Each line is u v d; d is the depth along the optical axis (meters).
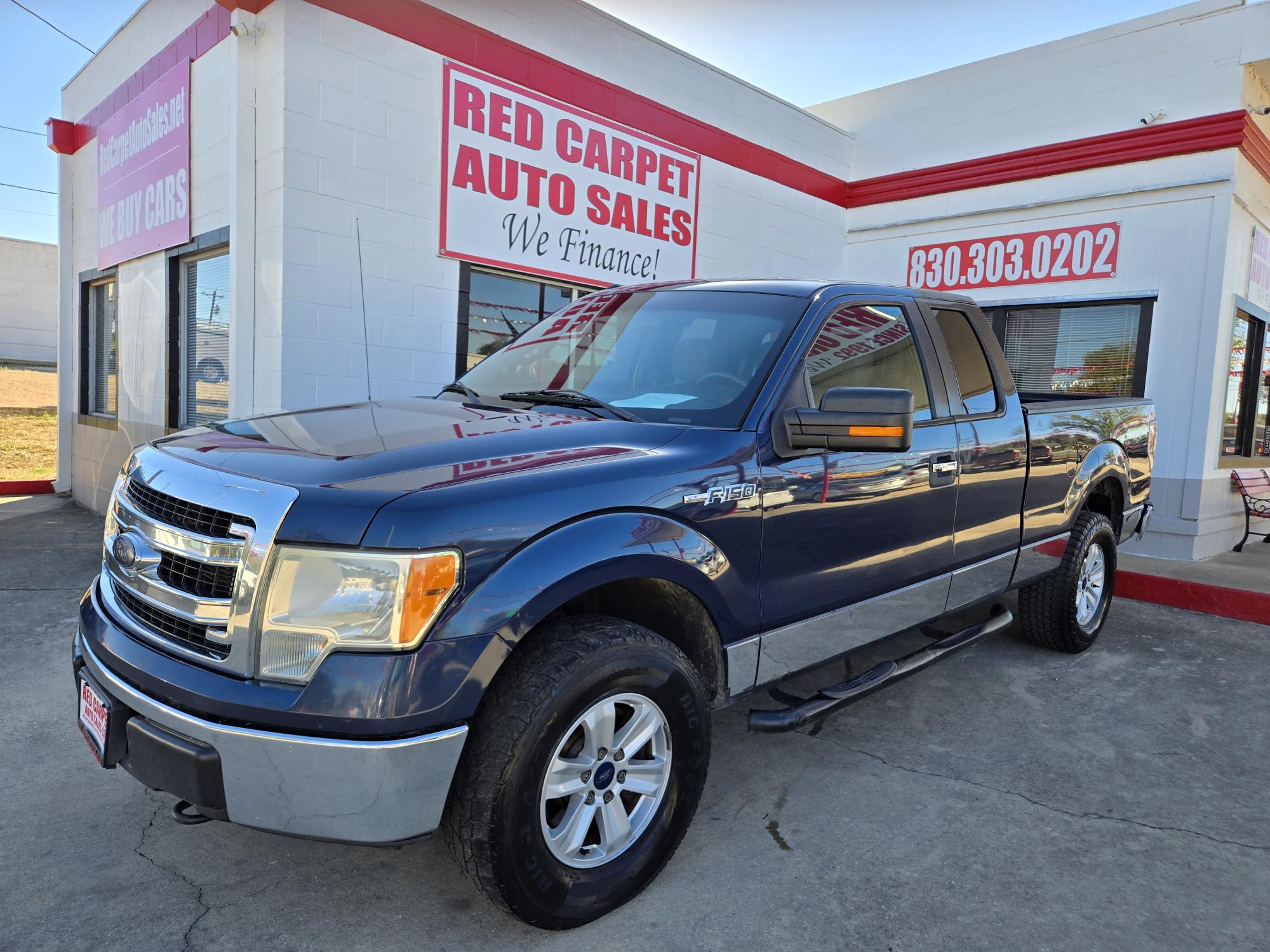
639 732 2.48
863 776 3.40
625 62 8.38
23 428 15.91
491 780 2.13
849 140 11.23
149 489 2.49
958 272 10.24
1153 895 2.63
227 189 6.70
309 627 2.04
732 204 9.70
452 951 2.30
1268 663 4.98
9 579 5.97
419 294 7.00
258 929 2.37
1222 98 8.22
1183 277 8.45
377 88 6.59
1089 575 5.01
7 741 3.49
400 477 2.22
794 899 2.56
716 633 2.76
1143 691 4.45
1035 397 5.57
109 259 8.91
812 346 3.16
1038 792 3.30
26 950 2.25
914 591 3.55
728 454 2.75
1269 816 3.15
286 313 6.26
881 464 3.25
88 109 9.34
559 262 7.99
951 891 2.62
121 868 2.65
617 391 3.21
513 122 7.48
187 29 7.20
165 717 2.13
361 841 2.04
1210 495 8.54
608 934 2.38
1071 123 9.28
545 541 2.24
